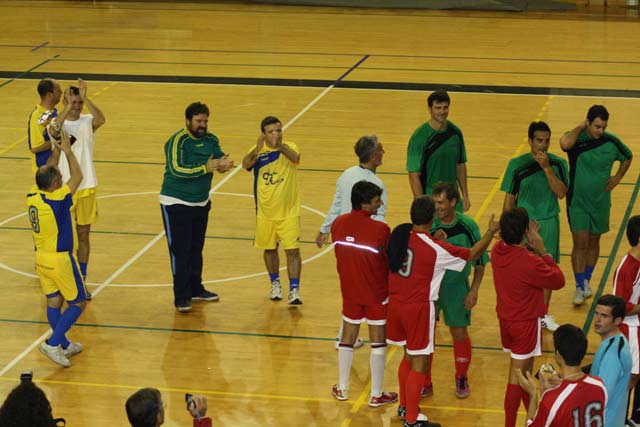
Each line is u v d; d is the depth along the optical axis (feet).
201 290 91.76
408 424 67.92
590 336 82.79
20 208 115.85
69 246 78.28
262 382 76.54
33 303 91.61
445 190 70.90
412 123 146.82
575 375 52.08
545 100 157.58
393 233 67.31
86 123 91.71
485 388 75.20
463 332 72.90
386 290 71.10
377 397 72.59
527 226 64.85
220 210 114.62
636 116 147.23
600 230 87.81
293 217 88.58
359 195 70.08
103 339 84.28
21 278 96.94
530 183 80.53
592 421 51.62
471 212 111.04
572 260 88.89
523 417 71.05
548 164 78.48
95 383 76.59
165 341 83.82
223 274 97.60
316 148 135.74
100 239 106.22
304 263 99.81
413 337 67.15
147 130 146.41
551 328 84.12
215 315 88.74
